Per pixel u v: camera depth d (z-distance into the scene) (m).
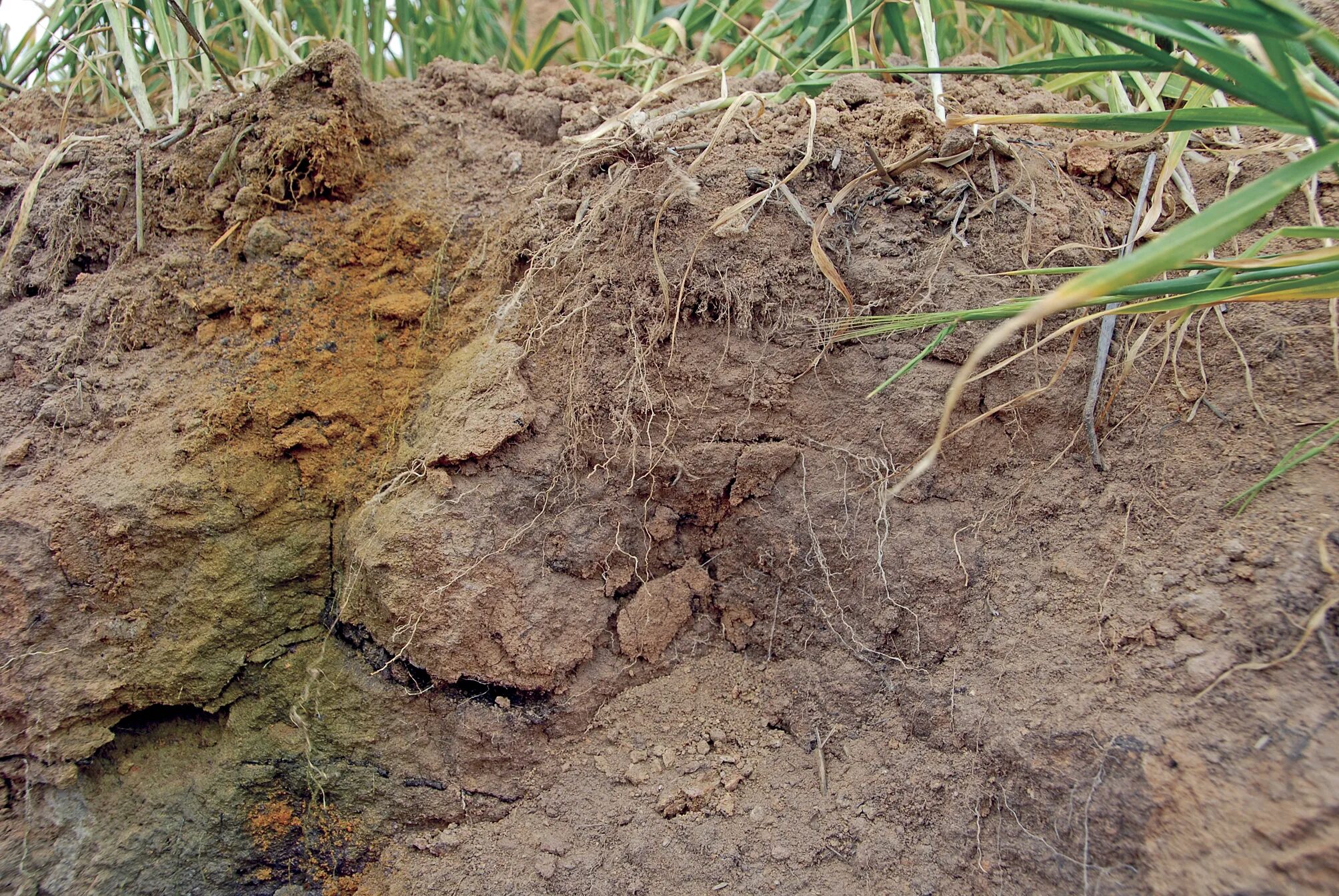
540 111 0.55
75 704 0.46
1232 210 0.31
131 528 0.47
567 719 0.48
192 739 0.48
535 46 0.75
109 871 0.46
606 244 0.49
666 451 0.49
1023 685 0.44
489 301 0.51
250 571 0.49
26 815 0.46
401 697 0.47
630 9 0.74
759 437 0.49
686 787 0.46
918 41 0.75
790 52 0.65
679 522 0.50
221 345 0.50
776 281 0.48
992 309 0.42
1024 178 0.49
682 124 0.52
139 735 0.48
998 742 0.43
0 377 0.51
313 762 0.47
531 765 0.48
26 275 0.54
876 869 0.44
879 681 0.47
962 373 0.28
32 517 0.47
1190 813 0.39
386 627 0.47
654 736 0.48
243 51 0.71
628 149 0.49
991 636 0.46
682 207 0.48
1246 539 0.43
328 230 0.51
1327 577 0.40
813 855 0.44
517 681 0.47
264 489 0.49
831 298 0.48
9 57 0.69
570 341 0.49
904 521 0.47
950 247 0.48
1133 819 0.40
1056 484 0.47
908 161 0.49
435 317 0.51
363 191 0.52
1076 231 0.49
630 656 0.49
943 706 0.45
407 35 0.73
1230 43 0.40
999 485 0.47
